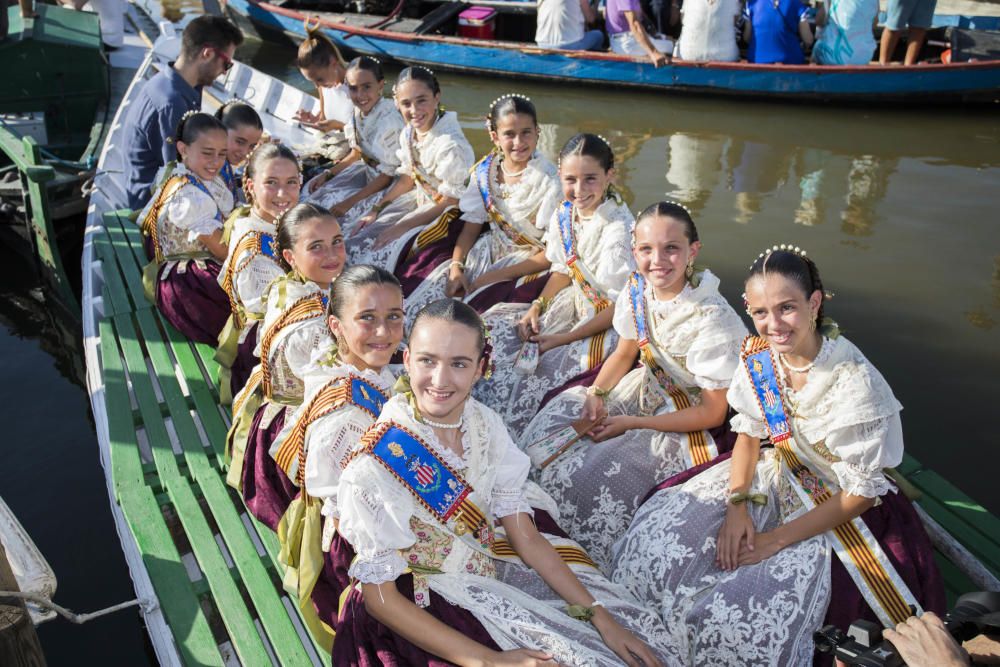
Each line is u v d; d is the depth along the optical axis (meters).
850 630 2.32
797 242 6.80
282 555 3.08
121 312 4.95
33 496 4.79
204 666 2.88
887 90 9.39
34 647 2.64
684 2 9.95
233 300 4.02
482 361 2.54
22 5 8.96
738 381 3.01
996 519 3.58
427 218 5.13
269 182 3.94
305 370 2.97
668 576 2.92
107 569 4.34
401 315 2.91
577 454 3.51
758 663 2.72
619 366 3.69
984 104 9.60
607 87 10.30
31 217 6.79
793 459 2.95
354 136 5.86
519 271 4.52
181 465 3.86
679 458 3.43
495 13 11.62
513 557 2.73
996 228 6.97
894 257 6.57
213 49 5.91
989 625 2.27
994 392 5.15
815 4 10.85
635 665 2.48
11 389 5.78
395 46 11.04
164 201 4.57
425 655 2.46
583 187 3.89
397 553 2.48
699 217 7.23
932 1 9.29
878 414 2.70
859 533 2.83
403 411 2.53
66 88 8.70
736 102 9.88
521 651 2.39
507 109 4.32
